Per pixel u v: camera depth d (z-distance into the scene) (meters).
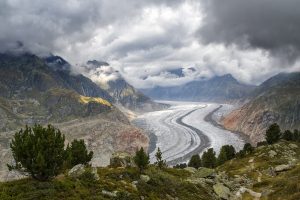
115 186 43.62
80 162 67.50
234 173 95.12
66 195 35.28
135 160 57.69
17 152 35.91
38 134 36.72
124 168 56.78
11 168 36.78
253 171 93.69
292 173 72.25
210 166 130.62
